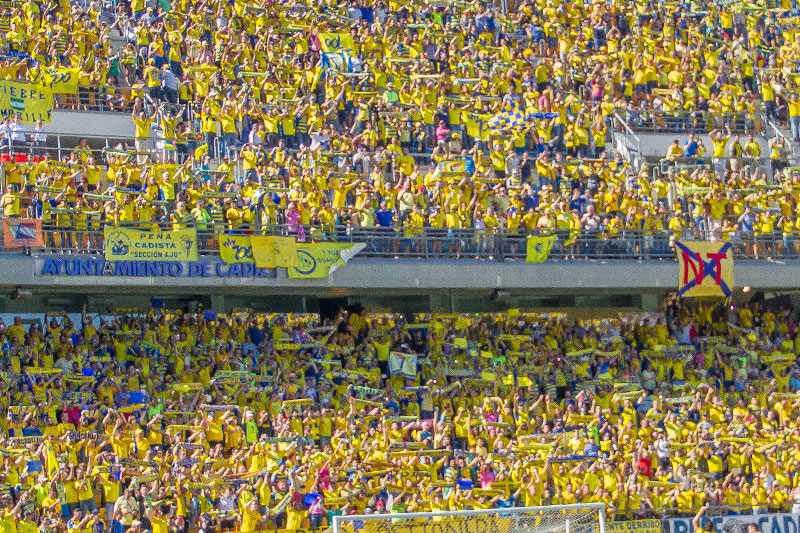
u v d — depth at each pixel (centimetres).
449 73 13712
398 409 10575
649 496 10138
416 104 12912
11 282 9825
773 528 10269
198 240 10519
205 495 9100
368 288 11306
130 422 9369
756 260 12212
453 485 9669
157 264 10306
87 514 8606
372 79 13088
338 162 11944
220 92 12231
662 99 13938
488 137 12781
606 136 13375
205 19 13212
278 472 9344
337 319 11306
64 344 9981
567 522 8138
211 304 11344
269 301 11738
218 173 11250
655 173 12862
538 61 14200
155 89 12294
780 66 14975
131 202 10369
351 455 9688
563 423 10650
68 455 8969
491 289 11600
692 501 10138
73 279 10025
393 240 11144
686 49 14700
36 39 12231
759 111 14375
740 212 12462
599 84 13738
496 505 9656
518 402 10831
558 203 11738
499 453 10131
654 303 12425
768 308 12694
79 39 12356
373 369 10900
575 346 11756
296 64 13075
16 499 8681
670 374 11806
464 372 11138
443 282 11200
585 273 11619
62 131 11806
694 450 10450
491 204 11756
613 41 14425
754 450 10631
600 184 12350
